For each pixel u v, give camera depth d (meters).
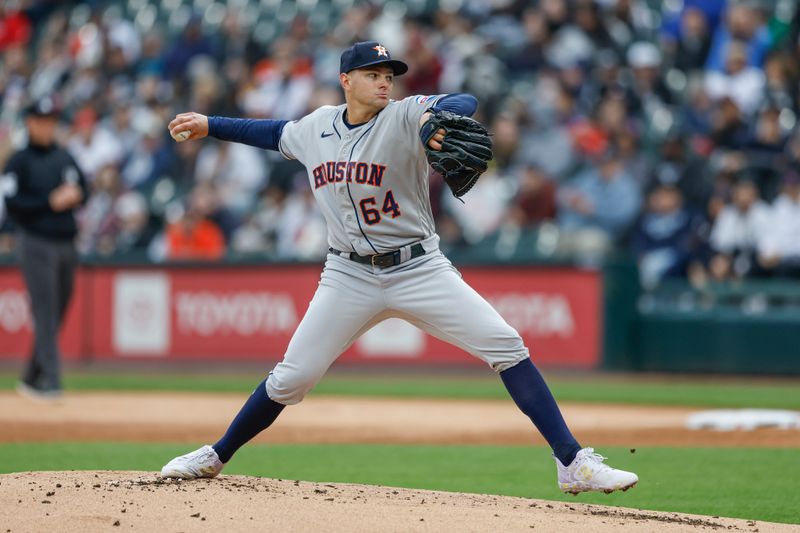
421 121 15.39
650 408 35.75
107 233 57.84
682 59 54.16
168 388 42.16
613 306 44.88
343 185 16.34
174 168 58.81
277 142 17.50
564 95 52.25
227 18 64.38
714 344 45.09
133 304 51.28
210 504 15.15
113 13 72.12
